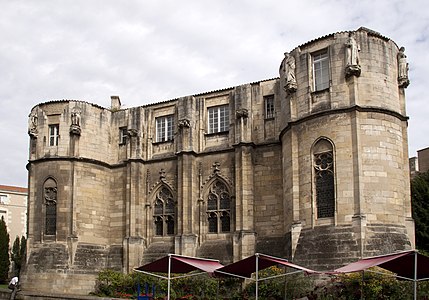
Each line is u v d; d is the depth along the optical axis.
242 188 40.09
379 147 33.06
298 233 33.91
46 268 42.78
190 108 44.19
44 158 45.56
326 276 30.88
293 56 36.97
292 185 35.12
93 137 47.00
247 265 26.23
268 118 41.19
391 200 32.53
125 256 43.97
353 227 31.55
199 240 42.00
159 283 37.25
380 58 34.62
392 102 34.50
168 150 45.47
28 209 45.91
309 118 34.81
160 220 44.84
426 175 50.50
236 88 42.53
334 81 34.25
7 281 74.19
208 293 35.78
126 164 46.81
